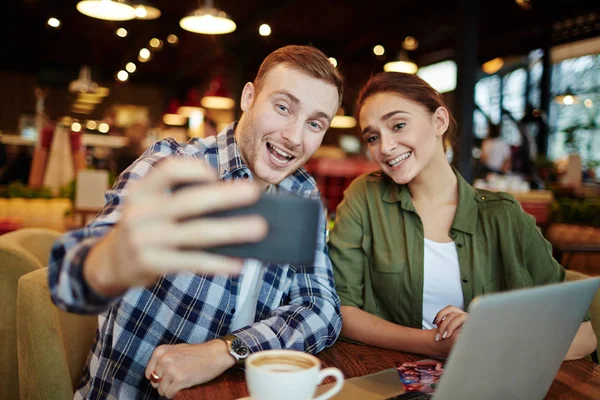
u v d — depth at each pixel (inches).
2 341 61.7
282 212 22.7
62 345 51.9
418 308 61.0
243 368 44.0
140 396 49.7
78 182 126.5
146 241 20.7
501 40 355.9
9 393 62.7
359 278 63.9
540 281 59.3
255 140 52.4
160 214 20.8
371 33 352.2
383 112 58.9
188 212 20.9
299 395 28.0
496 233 60.1
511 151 299.9
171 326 50.4
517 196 195.0
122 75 455.8
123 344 49.8
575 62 376.5
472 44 212.2
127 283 23.8
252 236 21.1
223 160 54.3
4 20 362.3
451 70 426.6
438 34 342.3
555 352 35.1
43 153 191.3
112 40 406.6
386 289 62.3
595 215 184.1
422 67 450.3
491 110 427.5
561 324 33.6
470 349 28.0
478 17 212.5
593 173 346.6
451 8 285.3
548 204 195.2
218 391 39.9
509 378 32.6
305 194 60.9
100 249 24.5
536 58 391.5
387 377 42.4
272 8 297.0
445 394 29.0
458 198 61.8
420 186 62.3
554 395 40.4
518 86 406.3
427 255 61.4
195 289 50.6
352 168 264.1
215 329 51.4
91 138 424.2
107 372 49.9
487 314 27.3
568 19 320.8
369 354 50.9
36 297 50.5
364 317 55.7
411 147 58.8
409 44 330.6
